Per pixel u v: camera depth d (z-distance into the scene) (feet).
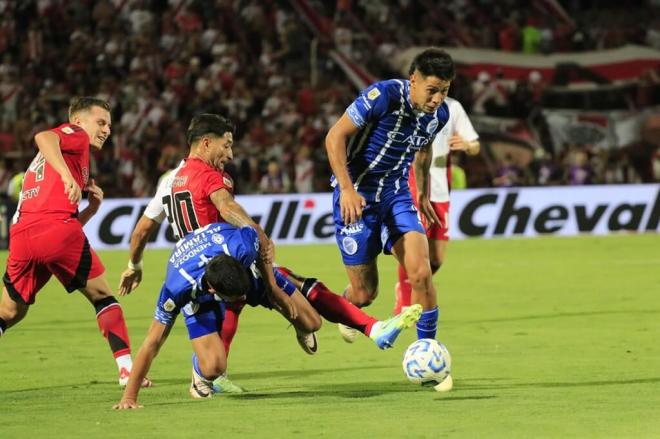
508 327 90.99
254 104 227.61
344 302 63.41
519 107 229.04
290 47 244.83
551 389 63.05
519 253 158.81
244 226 59.36
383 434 50.80
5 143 213.66
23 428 53.52
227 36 245.24
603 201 185.98
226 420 54.85
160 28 244.22
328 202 181.98
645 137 231.91
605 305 104.37
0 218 87.35
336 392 63.82
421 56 65.31
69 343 86.07
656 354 75.97
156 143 210.59
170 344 84.99
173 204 62.59
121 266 149.59
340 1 255.29
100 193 71.51
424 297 67.67
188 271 57.52
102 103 70.79
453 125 91.86
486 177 220.02
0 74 226.99
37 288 68.85
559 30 260.83
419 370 60.18
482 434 50.47
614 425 52.11
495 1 267.59
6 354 80.79
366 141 68.03
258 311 104.12
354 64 244.42
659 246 164.76
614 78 246.88
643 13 276.00
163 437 50.90
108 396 63.52
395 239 68.74
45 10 242.78
